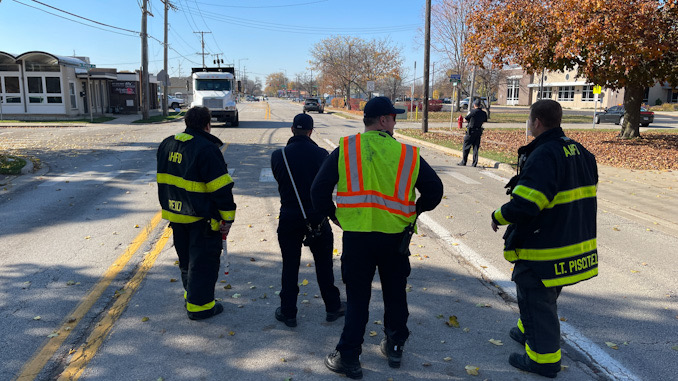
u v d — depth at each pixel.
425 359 3.48
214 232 3.88
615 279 5.06
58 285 4.71
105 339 3.70
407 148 3.10
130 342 3.66
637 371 3.37
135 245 5.94
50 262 5.33
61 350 3.54
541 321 3.17
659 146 15.96
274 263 5.36
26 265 5.23
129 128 23.66
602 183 10.22
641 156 13.92
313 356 3.51
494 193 9.41
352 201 3.08
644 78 15.64
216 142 3.86
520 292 3.23
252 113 41.53
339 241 6.31
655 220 7.44
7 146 15.37
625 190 9.54
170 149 3.83
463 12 35.06
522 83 65.56
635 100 18.17
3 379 3.16
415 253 5.83
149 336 3.75
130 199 8.34
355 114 42.97
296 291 3.89
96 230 6.54
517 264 3.20
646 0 12.98
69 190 9.00
